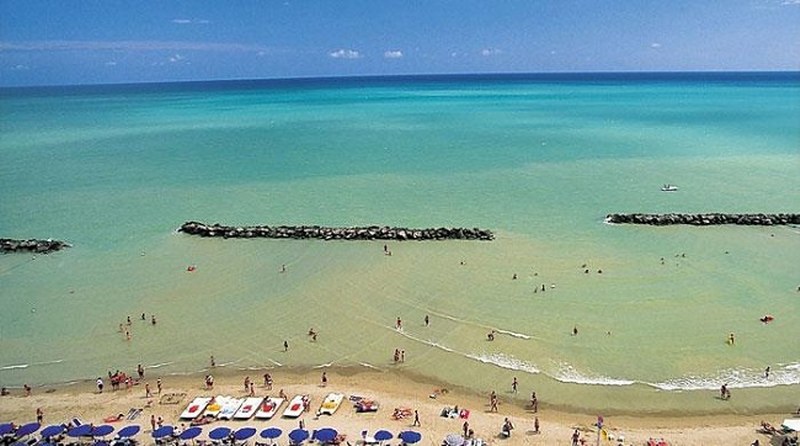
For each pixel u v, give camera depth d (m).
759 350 34.16
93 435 27.22
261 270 46.97
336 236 53.25
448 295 41.75
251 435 26.70
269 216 60.56
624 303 39.91
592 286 42.47
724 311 38.59
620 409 29.75
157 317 39.84
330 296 42.16
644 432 27.75
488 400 30.70
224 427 27.91
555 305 39.81
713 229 54.06
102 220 60.25
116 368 34.25
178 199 67.62
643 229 54.25
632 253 48.50
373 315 39.34
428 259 48.09
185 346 36.28
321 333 37.34
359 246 51.34
